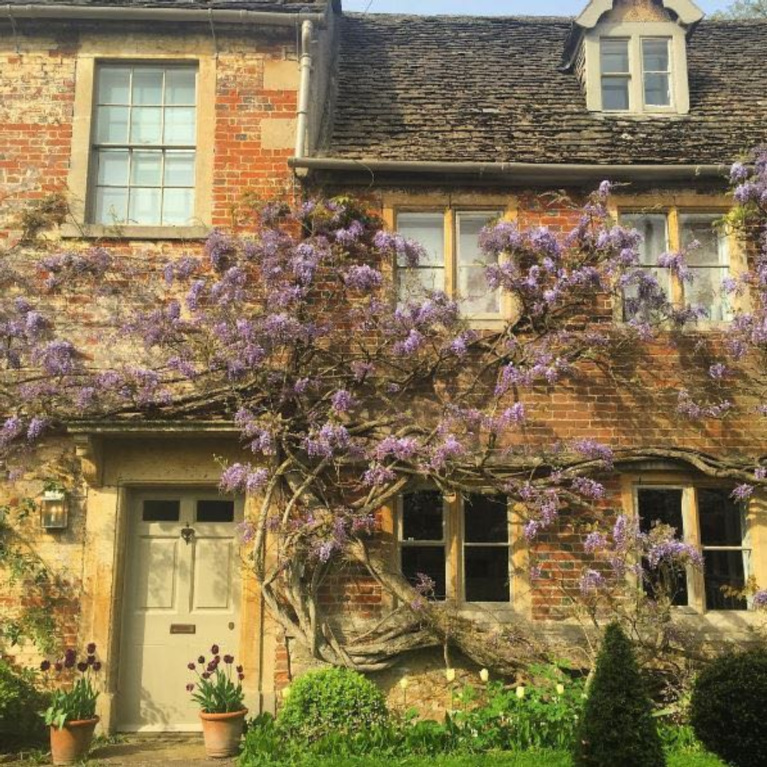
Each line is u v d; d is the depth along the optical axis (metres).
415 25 12.95
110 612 8.54
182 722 8.66
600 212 9.11
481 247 8.96
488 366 8.74
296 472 8.49
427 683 8.48
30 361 8.63
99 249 8.93
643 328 8.89
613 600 8.35
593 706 5.72
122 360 8.84
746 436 9.01
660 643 8.20
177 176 9.48
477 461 8.42
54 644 8.44
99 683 8.39
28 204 9.20
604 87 10.74
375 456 8.16
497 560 8.92
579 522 8.83
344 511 8.26
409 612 8.50
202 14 9.52
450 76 11.36
